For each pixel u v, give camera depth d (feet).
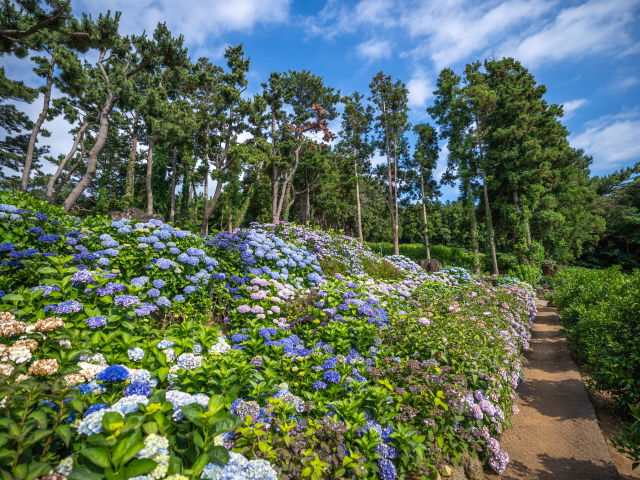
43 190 102.37
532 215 85.71
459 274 46.60
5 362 6.89
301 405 9.38
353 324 15.99
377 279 33.22
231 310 18.44
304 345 14.98
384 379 11.73
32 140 61.41
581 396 17.80
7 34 39.19
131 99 62.13
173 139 71.15
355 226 155.33
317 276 26.04
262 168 101.65
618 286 21.81
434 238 165.58
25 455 4.98
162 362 9.11
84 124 74.95
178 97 90.22
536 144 83.30
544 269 75.97
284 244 29.37
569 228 96.63
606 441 13.87
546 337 30.19
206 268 21.33
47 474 4.78
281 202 103.24
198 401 6.60
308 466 6.97
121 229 20.11
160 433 5.82
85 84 61.67
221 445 6.23
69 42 43.55
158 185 92.84
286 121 114.11
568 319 27.53
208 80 86.74
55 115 80.07
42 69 64.69
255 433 7.23
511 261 94.27
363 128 116.47
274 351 13.00
